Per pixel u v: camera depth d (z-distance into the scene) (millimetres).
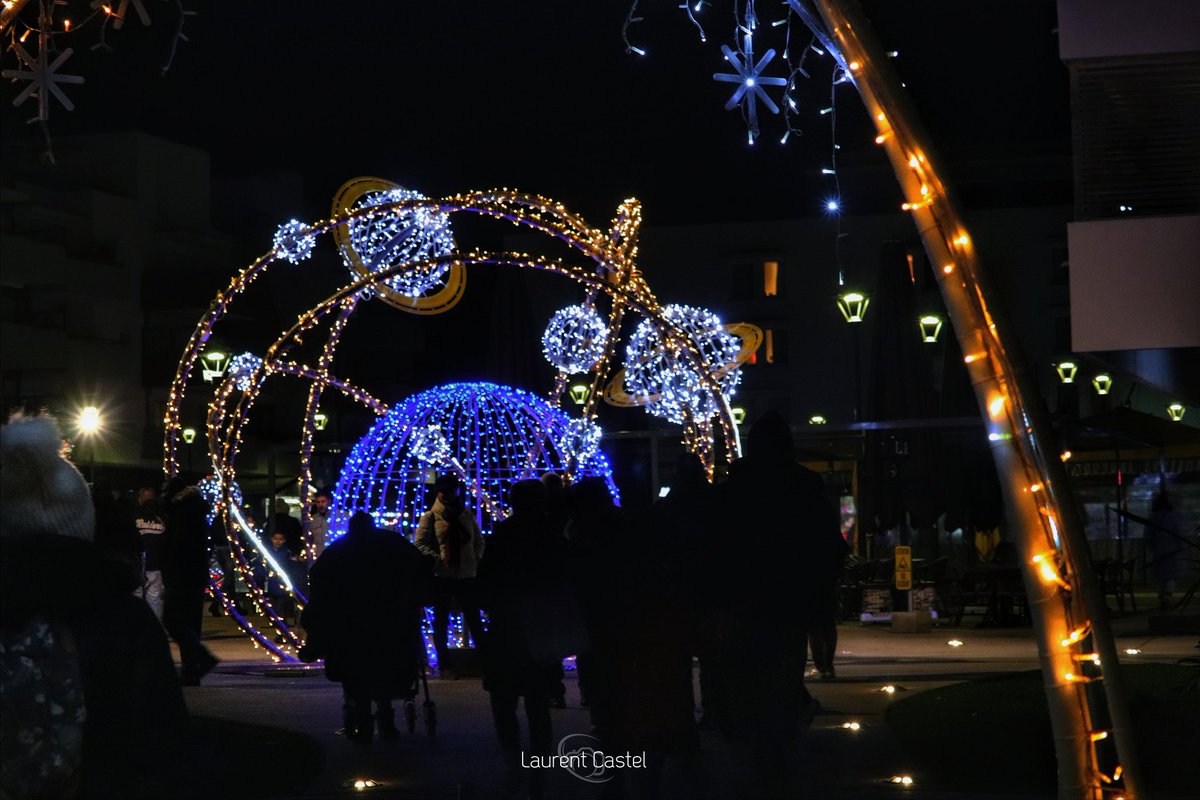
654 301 16953
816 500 7902
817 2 5324
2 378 52656
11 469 3959
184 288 57000
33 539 3762
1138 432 25922
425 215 18859
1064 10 12984
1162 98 13094
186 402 55812
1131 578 26719
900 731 10867
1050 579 5145
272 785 9195
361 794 8906
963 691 13211
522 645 9141
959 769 9078
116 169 57500
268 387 58375
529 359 34594
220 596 18234
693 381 18688
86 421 39031
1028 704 11836
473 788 9164
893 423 26766
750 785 8820
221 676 17250
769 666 7848
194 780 3818
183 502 15859
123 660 3736
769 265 56938
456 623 17750
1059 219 54219
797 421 56156
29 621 3686
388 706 11500
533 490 9352
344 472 18859
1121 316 12883
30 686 3656
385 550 11383
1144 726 9461
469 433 19156
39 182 57406
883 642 20891
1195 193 13070
